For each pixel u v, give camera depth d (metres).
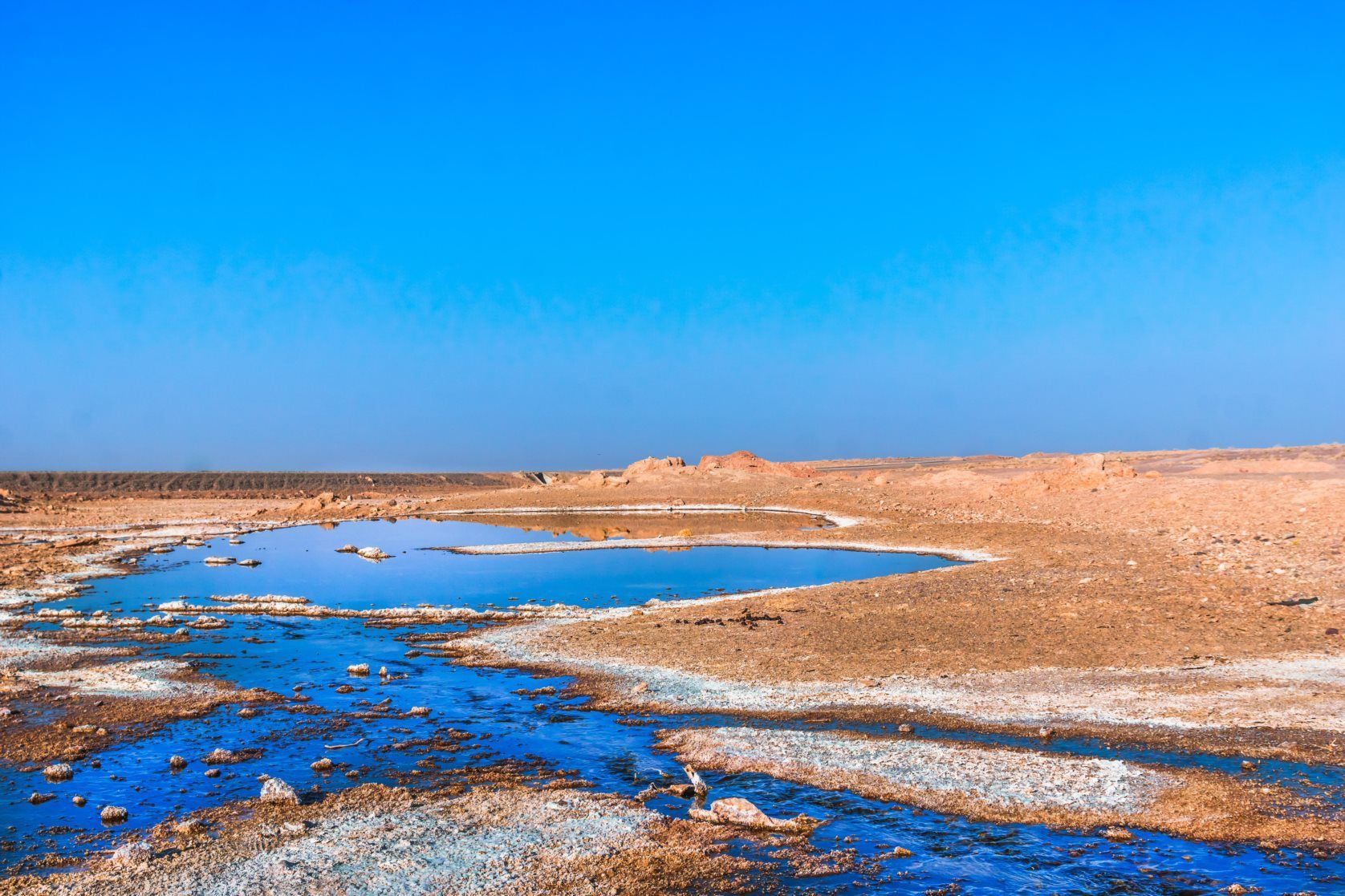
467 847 13.05
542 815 14.06
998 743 16.88
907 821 13.88
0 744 17.41
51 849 13.09
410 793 14.93
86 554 48.84
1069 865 12.59
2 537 57.94
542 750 16.95
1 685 21.38
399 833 13.45
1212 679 20.09
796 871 12.48
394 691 20.94
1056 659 21.83
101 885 11.99
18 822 14.00
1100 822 13.73
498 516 75.88
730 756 16.25
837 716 18.47
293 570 42.62
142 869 12.40
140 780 15.59
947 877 12.32
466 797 14.73
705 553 46.66
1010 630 24.45
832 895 11.89
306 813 14.15
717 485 82.00
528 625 27.91
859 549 46.25
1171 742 16.67
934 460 174.25
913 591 30.08
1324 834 13.19
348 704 19.97
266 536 61.28
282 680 22.05
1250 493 46.38
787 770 15.65
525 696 20.33
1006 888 12.07
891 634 24.48
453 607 31.72
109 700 20.27
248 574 41.56
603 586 36.69
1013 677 20.59
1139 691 19.39
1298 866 12.45
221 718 19.02
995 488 63.22
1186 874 12.33
